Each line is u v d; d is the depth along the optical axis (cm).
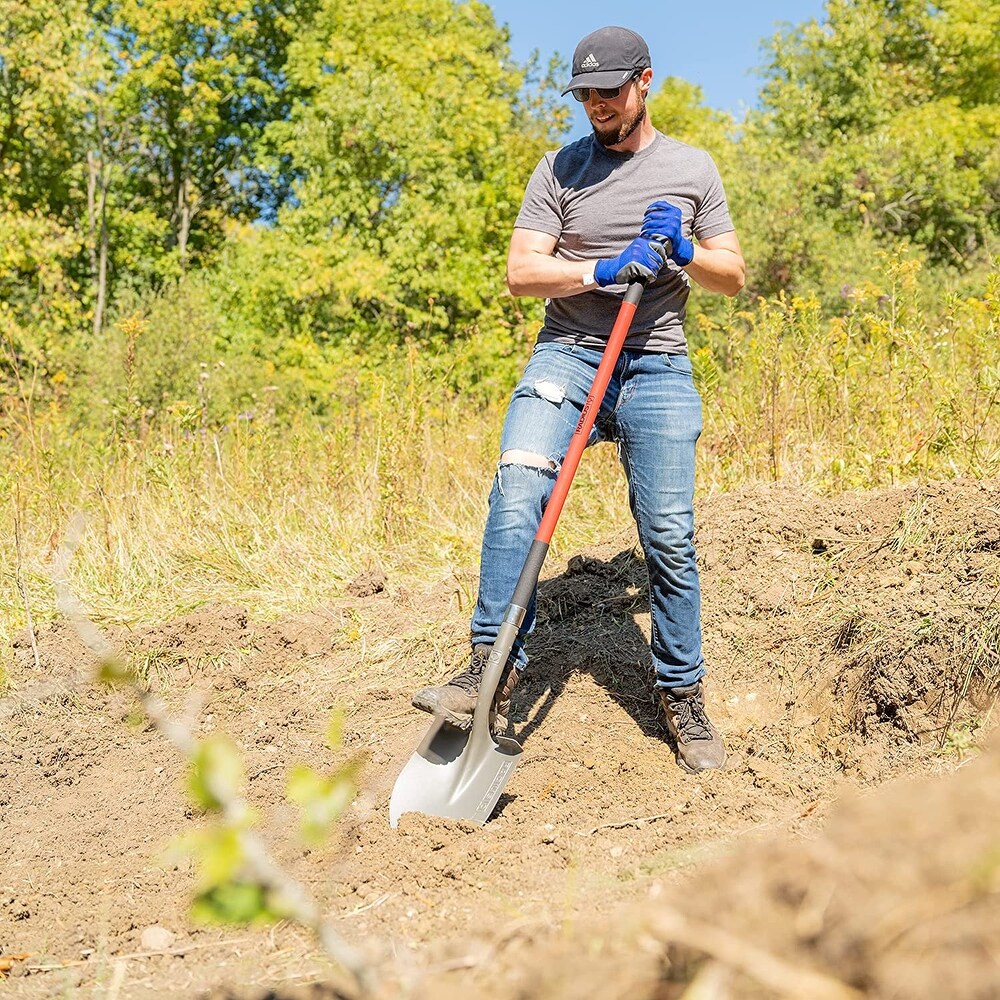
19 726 426
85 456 773
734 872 145
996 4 2988
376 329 2166
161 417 856
